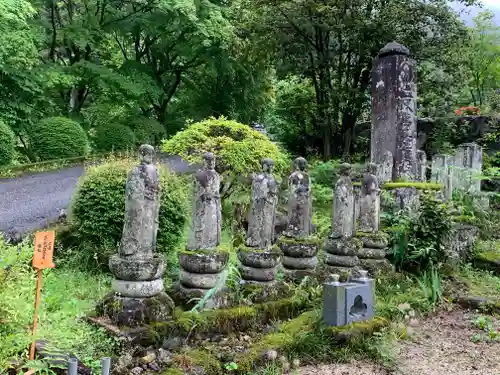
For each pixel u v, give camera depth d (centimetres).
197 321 443
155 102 1823
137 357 401
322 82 1527
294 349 454
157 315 427
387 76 930
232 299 500
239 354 429
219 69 1767
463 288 676
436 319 585
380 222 754
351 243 617
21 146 1416
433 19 1396
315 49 1530
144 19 1588
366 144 1576
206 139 852
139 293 423
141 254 427
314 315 500
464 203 952
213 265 477
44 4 1509
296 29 1446
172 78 1916
